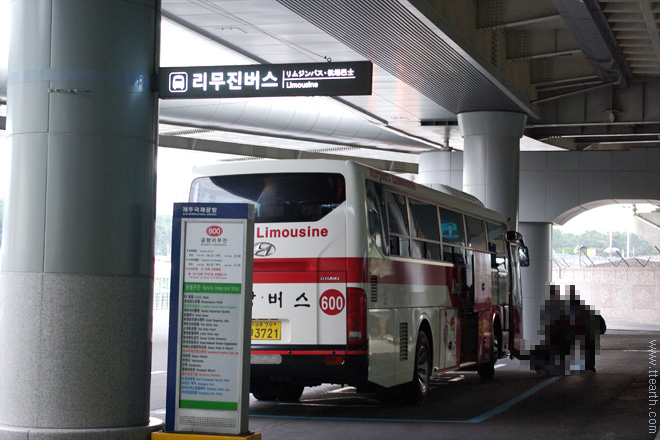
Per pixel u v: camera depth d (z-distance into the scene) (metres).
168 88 9.46
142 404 9.11
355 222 12.01
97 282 8.90
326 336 11.94
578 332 20.20
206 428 8.68
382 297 12.52
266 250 12.24
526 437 10.78
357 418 12.34
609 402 14.57
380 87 25.33
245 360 8.67
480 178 27.98
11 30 9.45
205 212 8.79
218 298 8.73
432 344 14.59
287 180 12.36
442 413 12.98
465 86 24.23
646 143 43.22
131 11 9.26
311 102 30.61
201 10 17.80
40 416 8.73
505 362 24.20
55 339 8.80
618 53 25.22
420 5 16.61
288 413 12.92
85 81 9.05
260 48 21.03
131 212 9.15
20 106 9.18
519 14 22.16
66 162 9.01
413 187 14.24
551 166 35.66
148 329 9.26
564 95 28.98
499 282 19.17
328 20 17.38
